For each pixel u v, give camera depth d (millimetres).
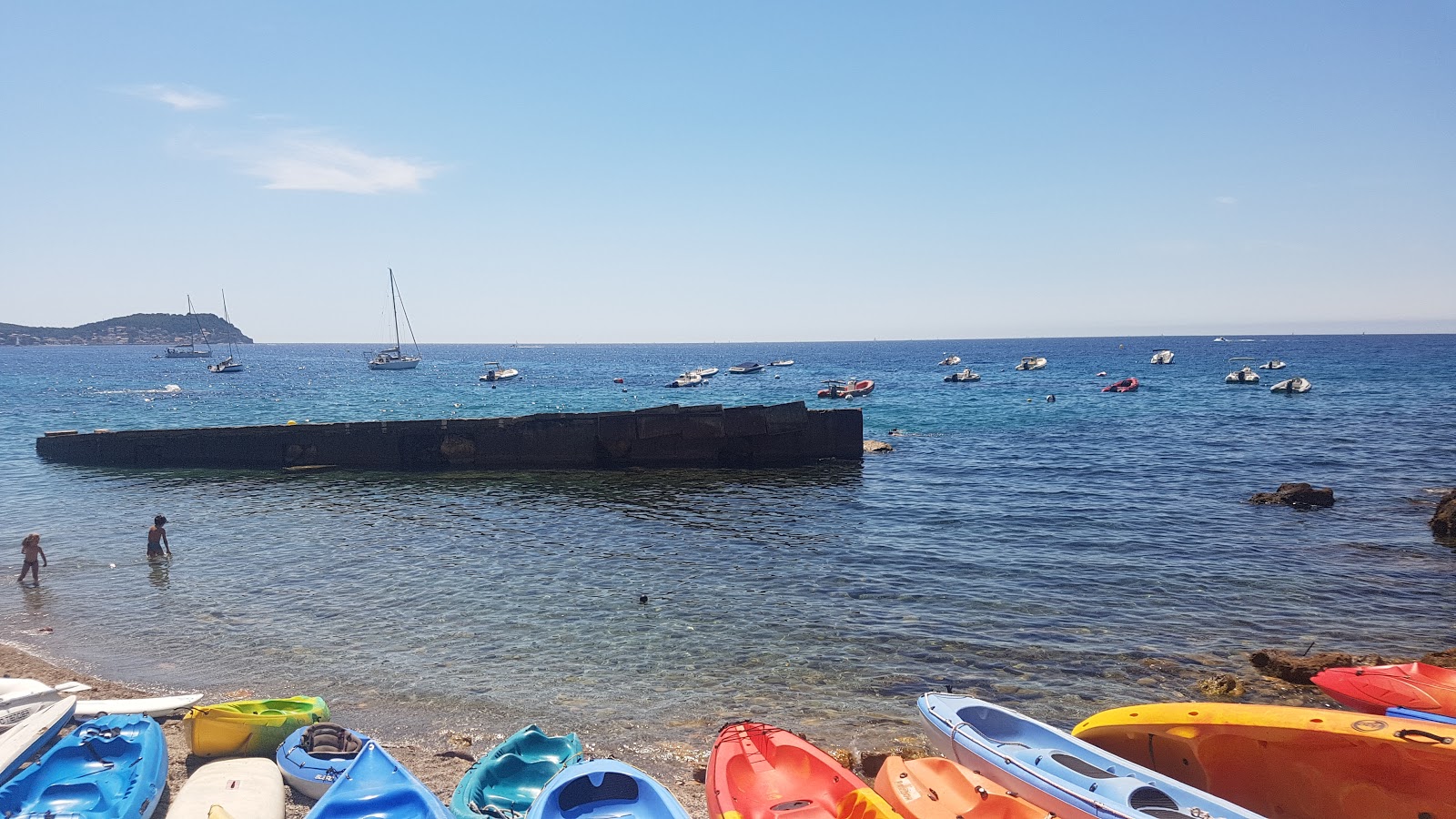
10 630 15047
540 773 9469
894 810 8055
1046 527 23125
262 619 15508
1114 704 11906
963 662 13391
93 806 8359
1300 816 8984
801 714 11547
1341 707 11664
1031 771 8828
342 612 15914
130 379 115250
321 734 9875
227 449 33938
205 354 190875
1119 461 35219
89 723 9914
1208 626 15156
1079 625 15164
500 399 75500
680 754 10398
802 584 17656
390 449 33562
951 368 137750
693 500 27234
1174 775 9586
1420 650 14109
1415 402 62031
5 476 32281
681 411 33594
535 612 15797
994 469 33406
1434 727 8398
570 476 32156
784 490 29141
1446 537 21906
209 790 8680
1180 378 98000
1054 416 54750
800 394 79812
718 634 14641
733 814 8031
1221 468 33531
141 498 27984
